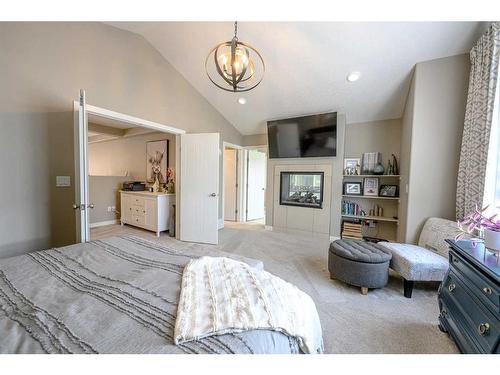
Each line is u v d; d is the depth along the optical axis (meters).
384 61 2.87
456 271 1.52
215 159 3.72
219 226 4.95
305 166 4.49
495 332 1.09
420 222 2.82
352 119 4.24
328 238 4.26
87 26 2.47
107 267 1.31
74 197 2.35
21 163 2.02
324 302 2.03
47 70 2.15
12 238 1.98
